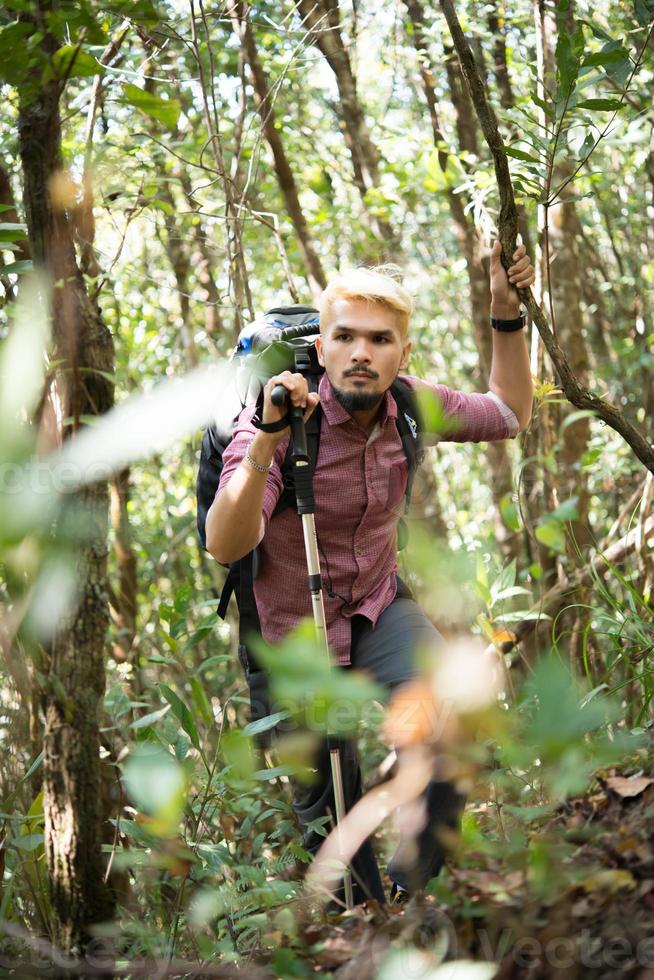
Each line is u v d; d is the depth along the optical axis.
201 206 4.80
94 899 2.11
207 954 1.97
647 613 3.32
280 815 2.94
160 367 6.75
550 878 1.54
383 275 2.72
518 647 3.84
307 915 2.21
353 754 2.71
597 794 2.00
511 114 4.45
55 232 1.44
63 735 1.99
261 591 2.78
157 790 0.57
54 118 1.49
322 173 7.04
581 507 4.84
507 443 5.84
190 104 5.65
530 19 4.93
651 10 2.57
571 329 5.51
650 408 6.40
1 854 2.33
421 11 5.92
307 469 2.51
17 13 1.77
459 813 2.27
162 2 3.85
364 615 2.74
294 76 6.00
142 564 6.04
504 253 2.83
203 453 2.74
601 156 6.21
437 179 5.28
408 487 2.77
